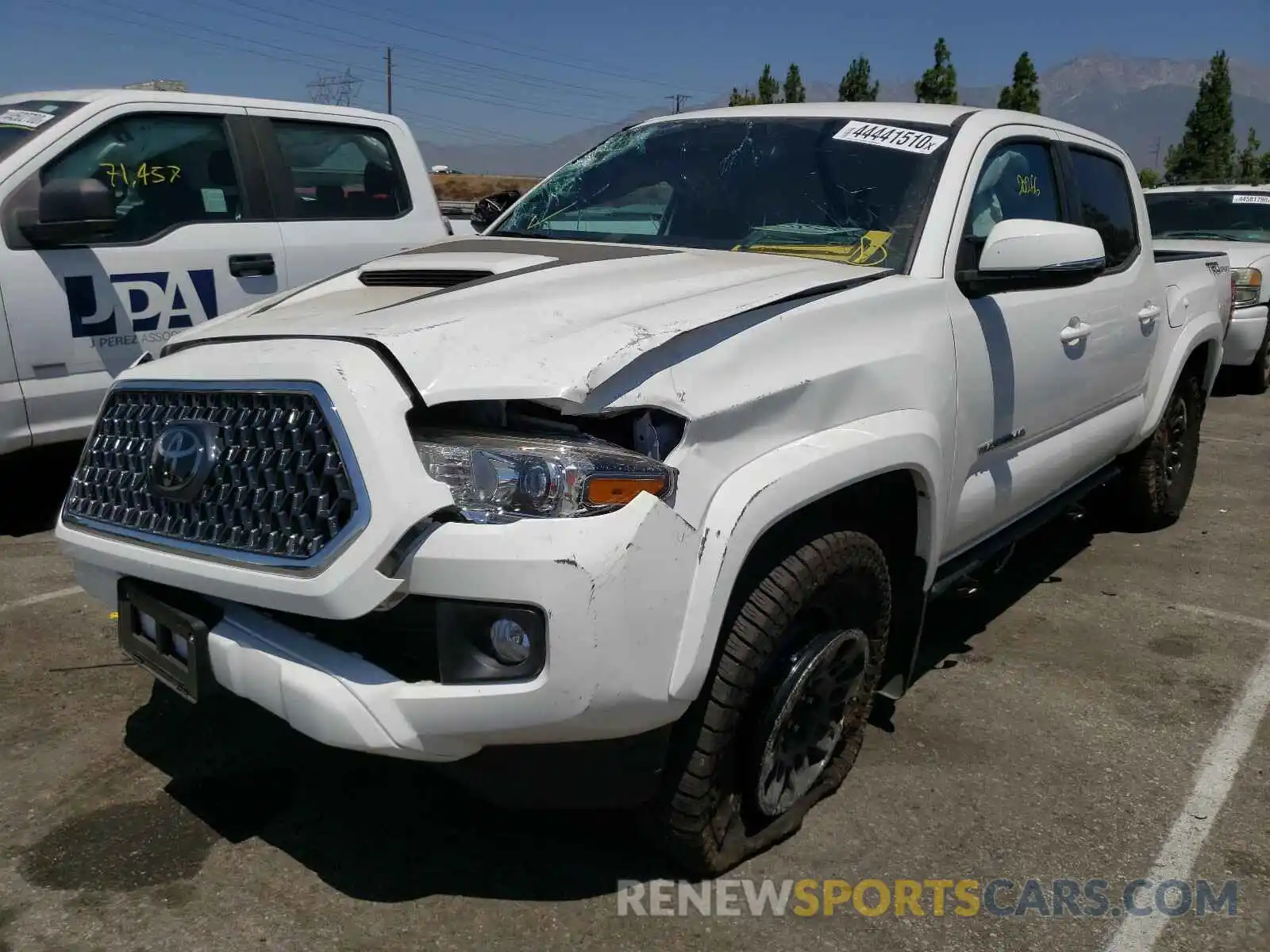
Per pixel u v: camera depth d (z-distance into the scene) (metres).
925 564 3.11
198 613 2.43
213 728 3.30
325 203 6.30
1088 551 5.54
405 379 2.19
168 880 2.58
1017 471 3.71
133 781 3.00
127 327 5.33
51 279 5.04
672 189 3.66
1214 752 3.43
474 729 2.14
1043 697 3.79
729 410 2.36
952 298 3.19
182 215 5.62
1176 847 2.89
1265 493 6.82
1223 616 4.66
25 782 2.99
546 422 2.25
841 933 2.49
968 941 2.49
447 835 2.79
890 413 2.84
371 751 2.17
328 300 2.84
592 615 2.05
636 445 2.25
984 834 2.91
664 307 2.48
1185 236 10.85
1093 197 4.42
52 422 5.11
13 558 4.84
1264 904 2.67
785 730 2.70
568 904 2.54
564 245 3.33
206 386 2.39
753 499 2.33
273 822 2.83
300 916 2.47
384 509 2.06
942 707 3.68
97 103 5.39
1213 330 5.44
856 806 3.02
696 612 2.22
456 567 2.06
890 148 3.50
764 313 2.56
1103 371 4.27
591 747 2.25
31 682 3.60
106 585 2.70
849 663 2.86
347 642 2.28
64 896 2.51
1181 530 5.95
